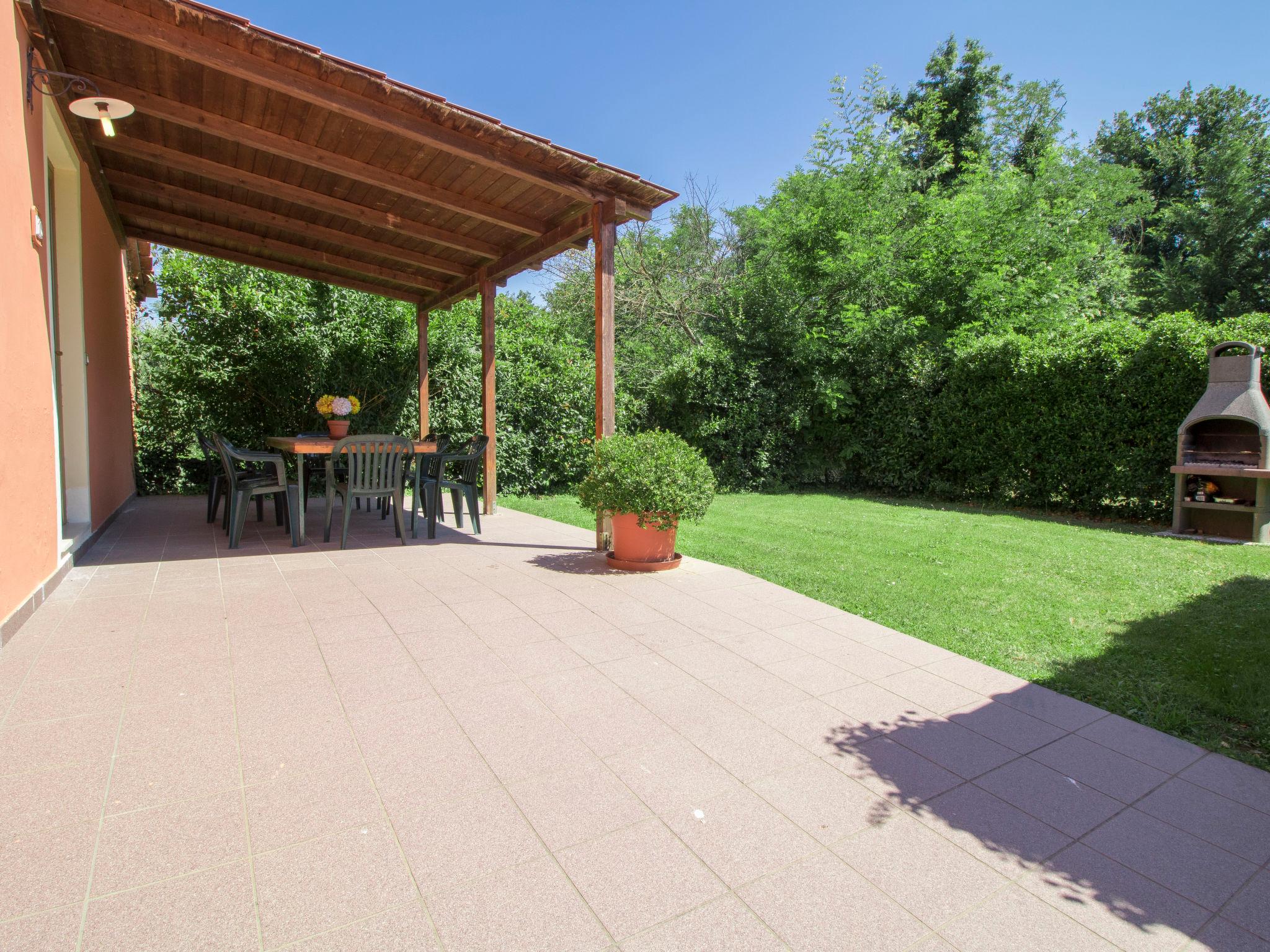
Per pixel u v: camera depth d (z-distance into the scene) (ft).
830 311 37.11
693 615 11.79
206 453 20.67
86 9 10.85
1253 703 8.65
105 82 13.67
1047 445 26.21
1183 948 4.62
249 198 19.94
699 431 34.27
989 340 28.76
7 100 10.00
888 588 13.91
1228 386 20.29
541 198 17.88
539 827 5.68
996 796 6.50
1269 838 5.95
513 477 31.48
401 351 29.19
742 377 35.27
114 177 18.54
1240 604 12.92
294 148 15.66
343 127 15.05
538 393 32.14
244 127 15.06
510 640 10.26
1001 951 4.54
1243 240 62.64
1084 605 12.90
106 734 6.91
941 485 30.58
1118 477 23.85
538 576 14.21
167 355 27.02
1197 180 69.77
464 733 7.29
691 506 14.88
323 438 19.29
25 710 7.38
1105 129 78.48
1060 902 5.05
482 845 5.40
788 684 9.00
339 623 10.71
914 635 11.17
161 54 12.76
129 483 25.80
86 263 16.90
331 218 20.80
